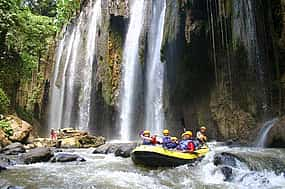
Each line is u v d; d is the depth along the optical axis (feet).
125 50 116.67
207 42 78.69
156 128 99.55
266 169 40.11
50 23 132.05
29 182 38.96
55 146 86.07
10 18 100.17
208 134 84.28
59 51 153.69
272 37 65.51
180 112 93.97
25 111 134.21
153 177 40.24
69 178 40.57
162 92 97.86
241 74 71.15
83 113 128.36
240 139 70.49
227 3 70.49
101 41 120.67
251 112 69.15
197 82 86.63
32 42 115.03
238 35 69.21
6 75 110.32
